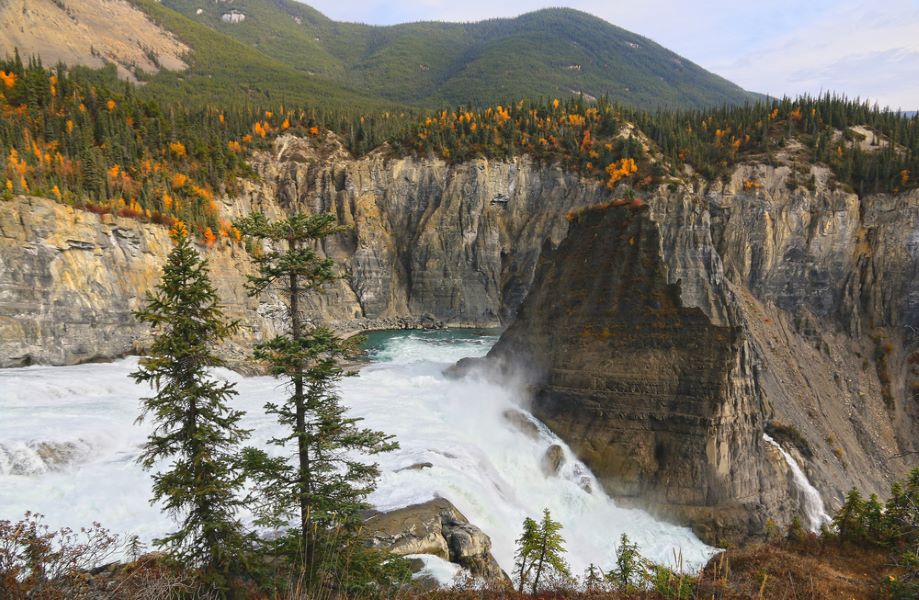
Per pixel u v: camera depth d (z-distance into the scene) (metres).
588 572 33.91
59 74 109.75
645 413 44.47
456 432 45.69
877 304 93.25
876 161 101.38
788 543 28.00
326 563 17.19
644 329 46.69
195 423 17.05
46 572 13.05
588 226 54.66
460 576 26.06
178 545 16.94
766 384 59.09
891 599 20.34
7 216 54.50
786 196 101.62
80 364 58.06
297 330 17.84
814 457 51.53
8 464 32.09
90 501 30.44
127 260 65.31
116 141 87.19
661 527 40.31
